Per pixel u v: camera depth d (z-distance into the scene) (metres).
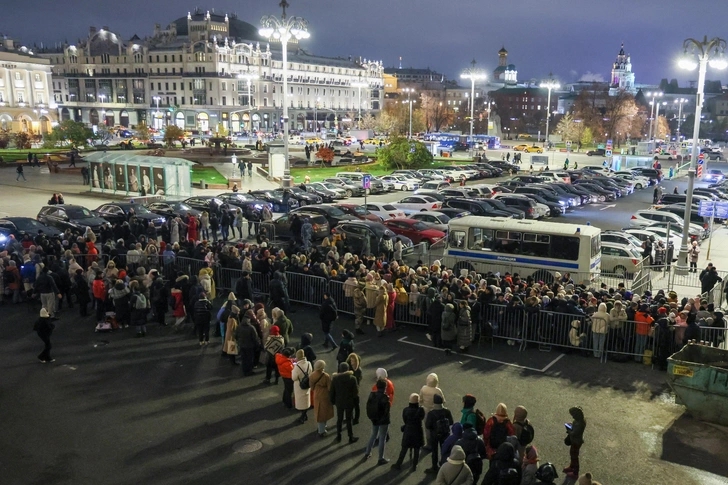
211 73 147.50
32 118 122.94
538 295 17.83
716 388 12.74
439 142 106.88
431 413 10.75
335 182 49.78
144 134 97.25
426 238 30.08
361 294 18.03
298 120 168.62
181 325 18.80
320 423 12.05
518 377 15.22
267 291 21.12
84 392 13.92
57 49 187.88
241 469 10.85
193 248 23.56
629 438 12.27
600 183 55.44
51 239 23.97
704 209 28.27
